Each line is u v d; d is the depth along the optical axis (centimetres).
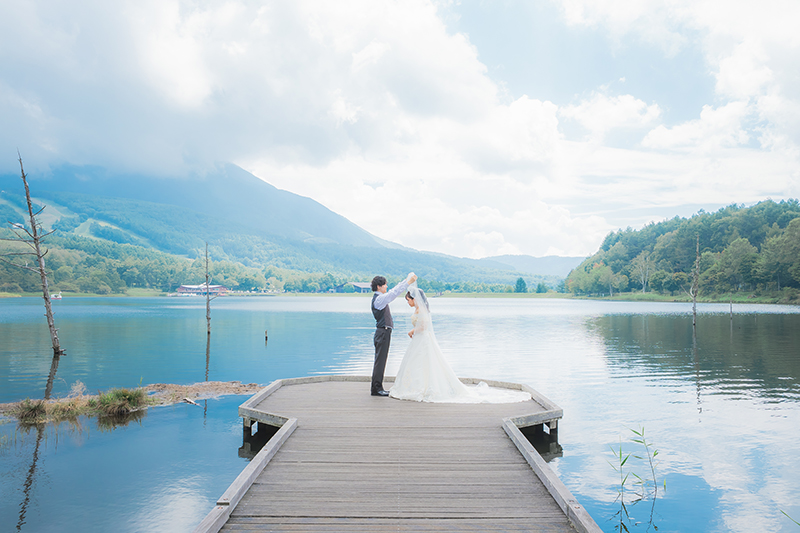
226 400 1341
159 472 773
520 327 4416
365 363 2116
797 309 7281
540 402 981
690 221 16512
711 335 3425
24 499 667
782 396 1427
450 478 561
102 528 584
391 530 434
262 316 6306
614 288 16562
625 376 1786
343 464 605
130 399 1230
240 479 518
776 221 13912
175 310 7775
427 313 1024
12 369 1866
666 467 838
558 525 447
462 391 1020
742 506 689
